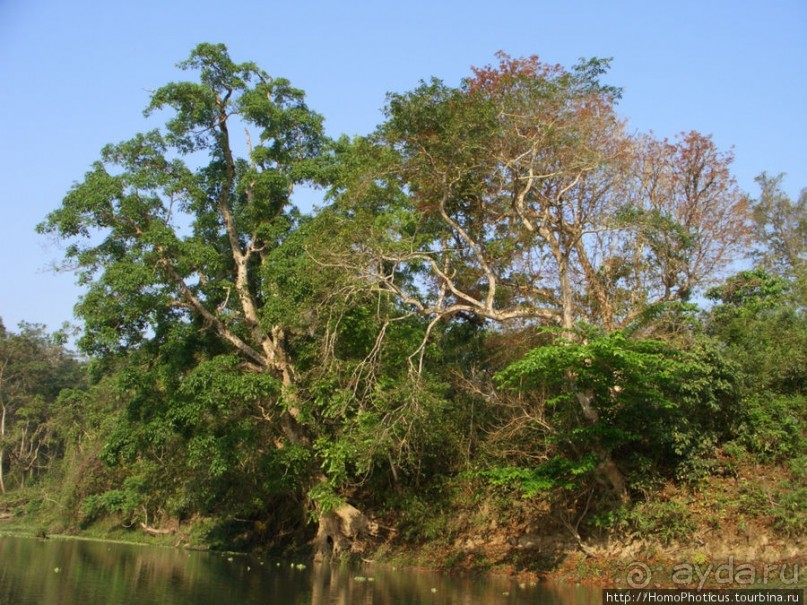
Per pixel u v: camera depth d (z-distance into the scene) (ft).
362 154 61.36
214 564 67.92
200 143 73.31
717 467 52.75
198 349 71.41
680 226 61.05
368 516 74.74
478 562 60.64
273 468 69.51
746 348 60.59
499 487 64.34
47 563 64.28
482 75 59.67
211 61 70.90
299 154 75.77
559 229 60.13
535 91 54.34
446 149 54.08
